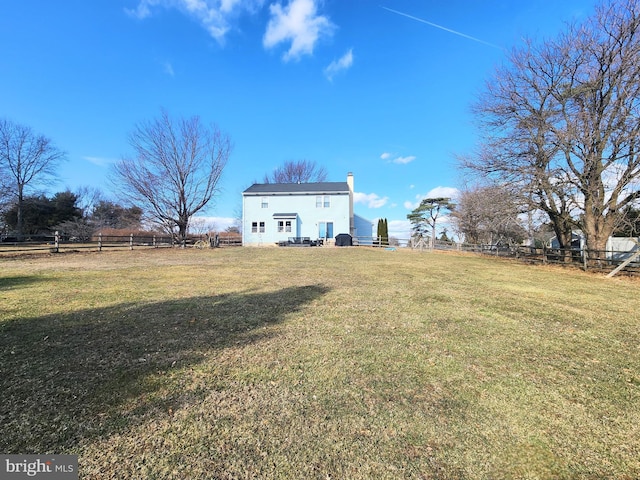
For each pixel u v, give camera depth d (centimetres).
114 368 320
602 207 1327
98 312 521
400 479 187
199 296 657
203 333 432
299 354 366
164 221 2753
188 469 190
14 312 509
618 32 1240
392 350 383
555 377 321
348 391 285
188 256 1652
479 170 1656
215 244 2658
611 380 317
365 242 3159
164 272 1004
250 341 405
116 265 1165
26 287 709
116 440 215
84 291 678
